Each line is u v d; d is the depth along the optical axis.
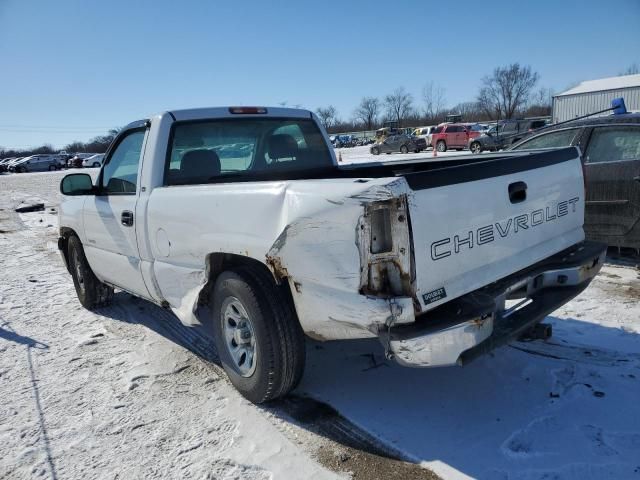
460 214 2.69
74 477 2.75
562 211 3.46
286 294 3.14
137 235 4.06
